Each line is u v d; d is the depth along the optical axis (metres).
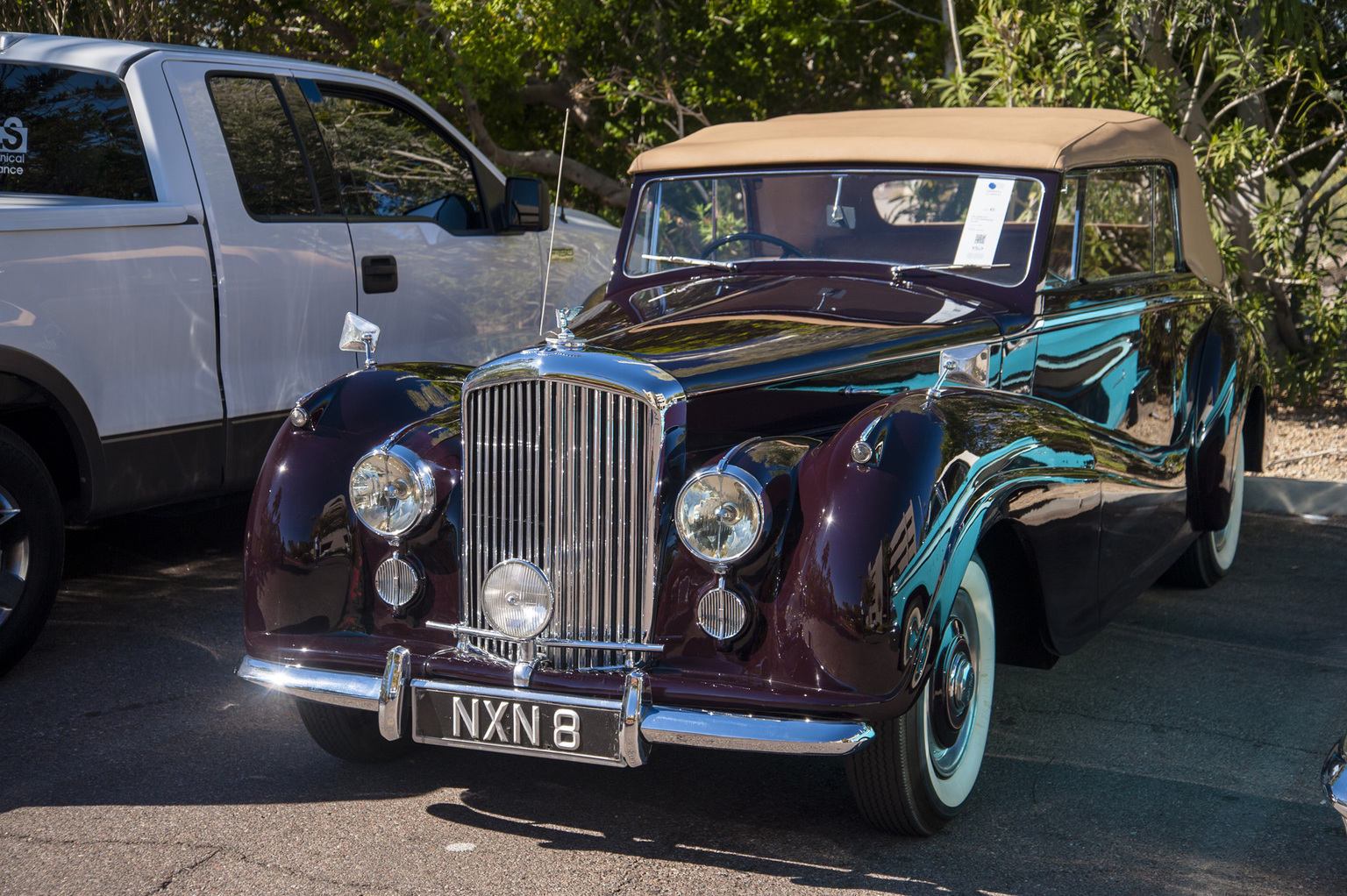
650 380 2.89
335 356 5.54
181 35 9.95
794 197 4.27
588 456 2.93
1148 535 4.23
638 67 10.50
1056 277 3.98
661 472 2.88
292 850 3.10
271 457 3.31
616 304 4.15
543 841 3.16
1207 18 7.97
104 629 4.76
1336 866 3.02
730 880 2.95
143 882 2.94
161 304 4.74
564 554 2.96
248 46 10.75
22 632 4.21
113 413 4.61
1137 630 4.82
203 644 4.62
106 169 4.95
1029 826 3.23
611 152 11.55
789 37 9.98
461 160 6.37
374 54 10.34
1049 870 3.00
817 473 2.84
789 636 2.75
